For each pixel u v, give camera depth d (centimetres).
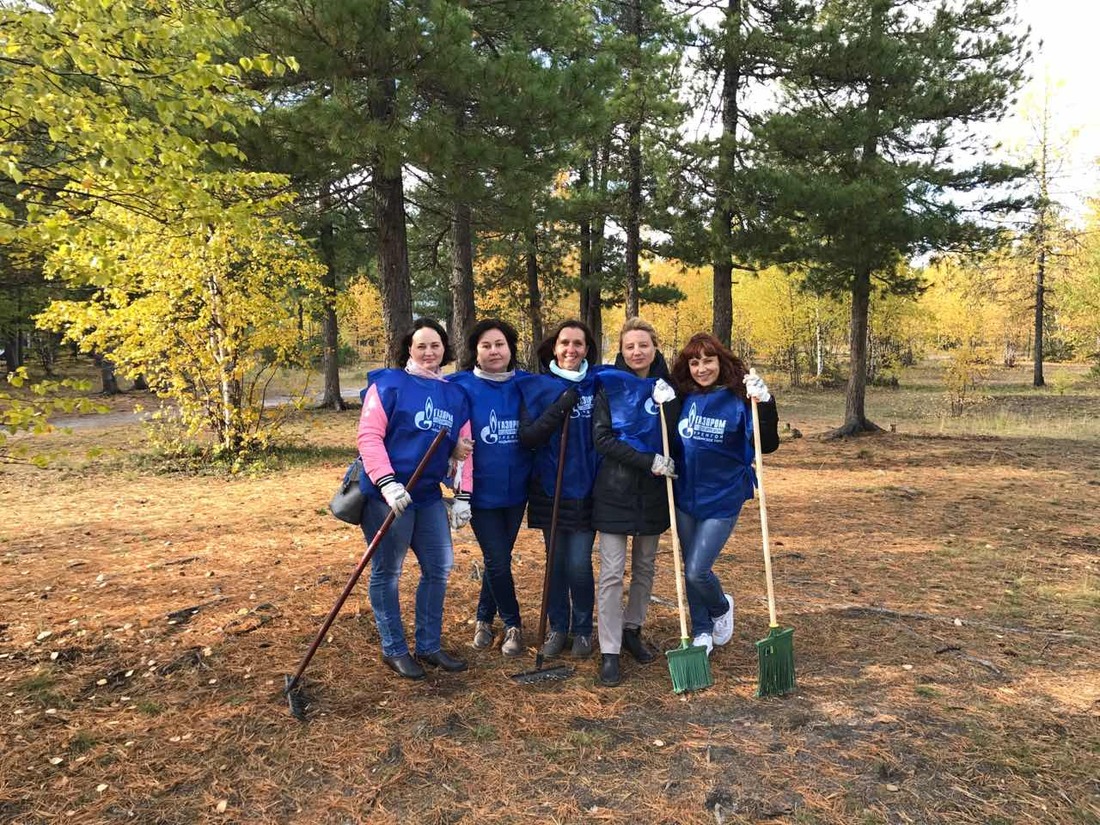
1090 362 3297
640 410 329
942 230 1180
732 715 296
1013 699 308
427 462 319
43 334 2258
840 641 374
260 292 993
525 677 329
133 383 2500
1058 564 520
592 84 784
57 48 364
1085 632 386
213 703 306
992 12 1184
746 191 1132
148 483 894
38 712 296
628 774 256
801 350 3275
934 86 1163
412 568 509
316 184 836
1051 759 261
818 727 286
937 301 2981
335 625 393
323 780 254
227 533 617
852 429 1359
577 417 347
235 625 391
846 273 1335
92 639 370
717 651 362
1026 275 2572
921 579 485
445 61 689
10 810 235
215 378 996
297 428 1509
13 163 336
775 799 241
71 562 522
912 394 2609
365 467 310
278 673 335
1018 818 228
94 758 264
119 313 881
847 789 246
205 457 1038
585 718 295
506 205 858
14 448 354
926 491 818
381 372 327
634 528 329
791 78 1188
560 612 362
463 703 307
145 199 416
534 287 2136
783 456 1117
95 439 1293
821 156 1173
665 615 414
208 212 434
